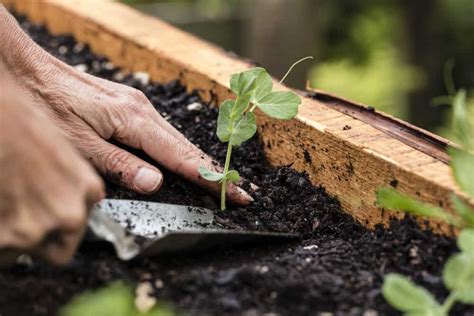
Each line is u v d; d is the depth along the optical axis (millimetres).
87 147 719
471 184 611
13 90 583
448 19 1800
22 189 572
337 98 776
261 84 702
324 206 719
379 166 676
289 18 1354
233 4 1681
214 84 829
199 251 657
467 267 590
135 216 681
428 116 1802
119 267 635
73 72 749
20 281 625
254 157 779
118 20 973
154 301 613
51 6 1040
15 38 746
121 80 912
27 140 571
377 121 740
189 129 815
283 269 641
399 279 589
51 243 591
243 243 669
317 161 733
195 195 729
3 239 578
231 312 605
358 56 1826
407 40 1759
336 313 610
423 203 649
